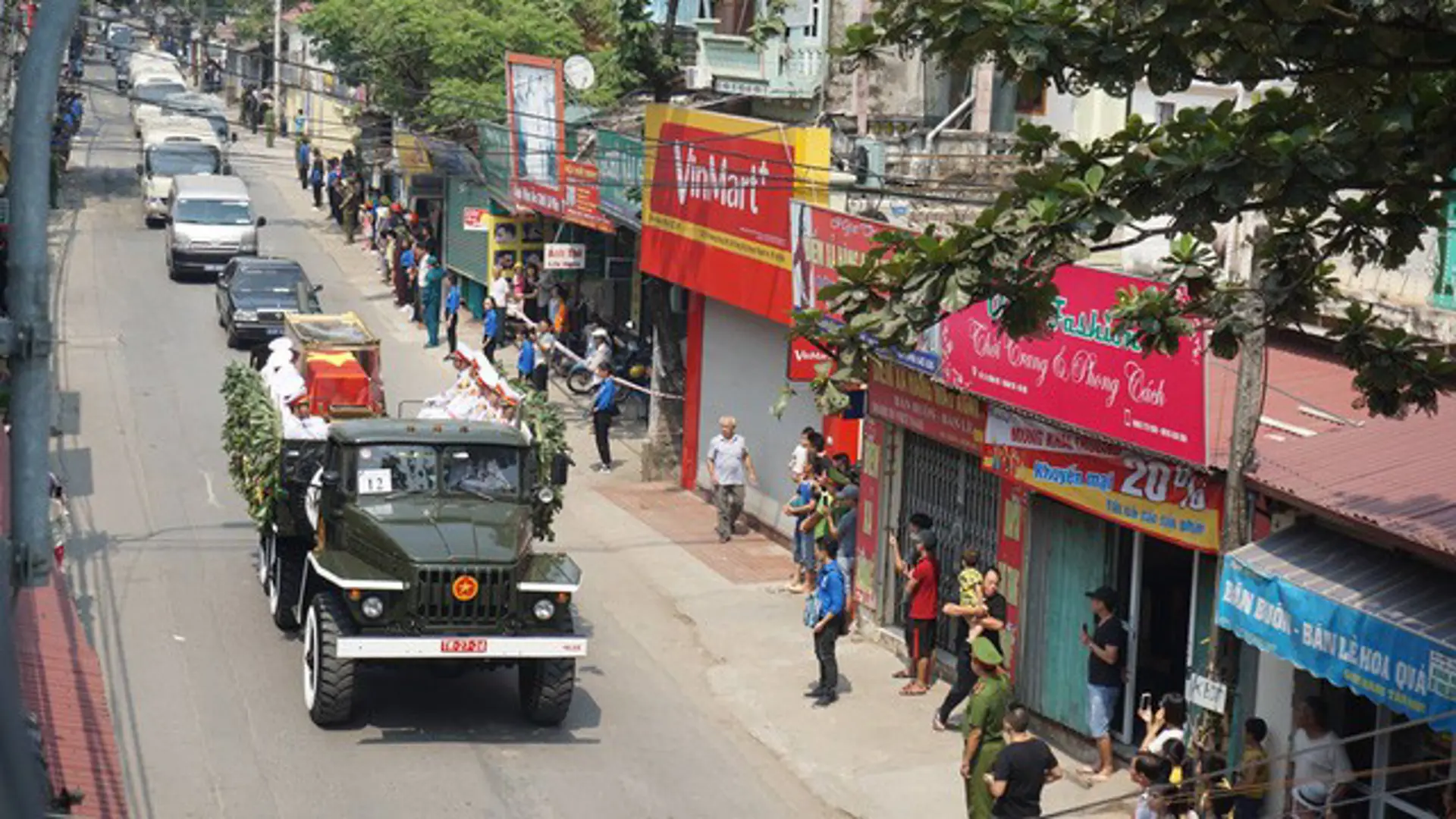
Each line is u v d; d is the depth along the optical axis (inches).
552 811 601.0
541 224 1518.2
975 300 388.5
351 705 657.0
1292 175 367.2
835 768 655.8
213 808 583.8
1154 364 586.9
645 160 1114.1
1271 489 535.5
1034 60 370.9
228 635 770.8
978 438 717.9
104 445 1109.1
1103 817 598.2
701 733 692.1
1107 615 629.3
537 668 670.5
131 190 2297.0
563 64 1347.2
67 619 698.2
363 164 2069.4
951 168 962.1
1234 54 376.2
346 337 937.5
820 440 871.7
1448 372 450.6
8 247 254.7
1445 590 482.3
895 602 810.8
